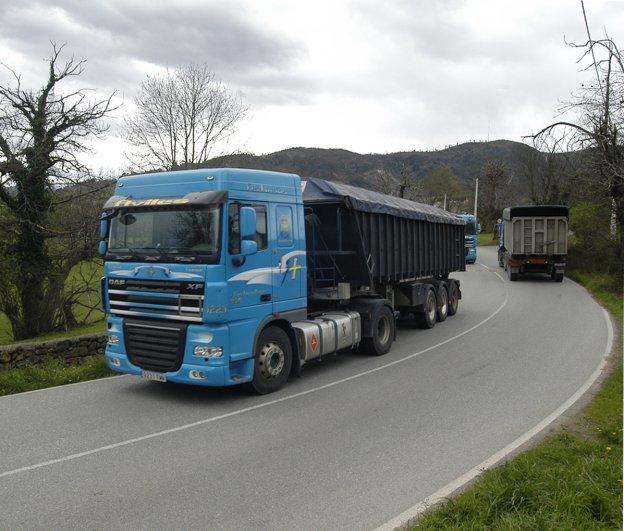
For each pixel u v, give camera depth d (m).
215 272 7.07
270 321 8.04
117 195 8.04
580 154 16.86
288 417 6.98
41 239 17.78
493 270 32.34
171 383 8.75
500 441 6.09
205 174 7.34
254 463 5.50
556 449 5.52
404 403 7.60
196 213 7.26
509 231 26.53
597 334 12.83
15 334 18.30
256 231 7.70
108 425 6.69
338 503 4.63
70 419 6.93
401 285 13.18
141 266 7.58
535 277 28.28
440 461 5.54
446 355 10.80
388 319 11.12
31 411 7.28
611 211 21.12
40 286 18.16
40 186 17.55
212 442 6.11
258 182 7.78
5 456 5.70
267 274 7.90
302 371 9.53
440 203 65.12
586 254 27.36
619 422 6.45
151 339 7.55
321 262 10.38
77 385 8.66
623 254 20.39
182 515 4.43
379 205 11.00
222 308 7.11
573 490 4.33
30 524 4.29
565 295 20.77
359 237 10.26
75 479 5.12
